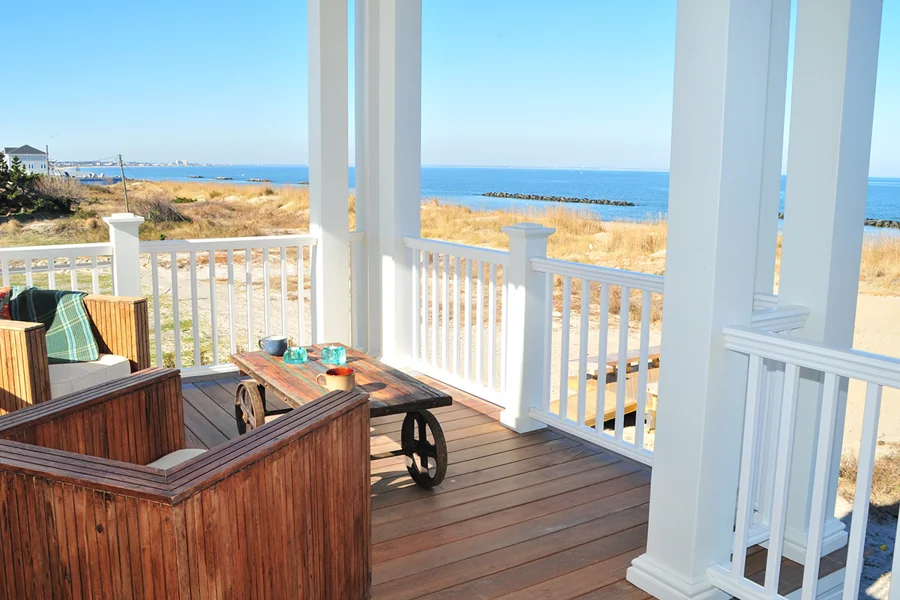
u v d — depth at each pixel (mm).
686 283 2299
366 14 5039
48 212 15195
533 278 3869
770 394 2664
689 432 2332
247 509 1658
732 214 2211
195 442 3740
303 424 1837
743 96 2170
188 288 12344
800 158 2494
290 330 10555
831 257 2447
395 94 4887
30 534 1607
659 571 2453
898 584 1913
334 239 5070
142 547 1509
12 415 1942
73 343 3488
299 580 1867
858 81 2398
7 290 3512
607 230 19188
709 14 2148
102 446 2135
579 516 3010
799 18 2457
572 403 5672
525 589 2473
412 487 3279
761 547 2764
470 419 4191
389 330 5203
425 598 2406
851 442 6715
